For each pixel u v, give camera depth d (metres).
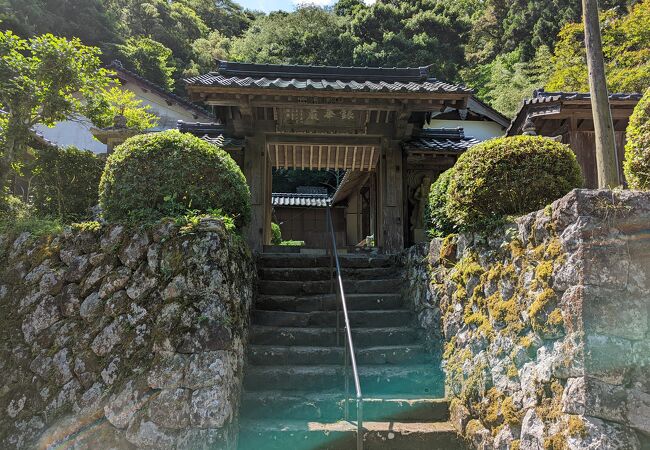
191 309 3.38
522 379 2.87
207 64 31.11
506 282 3.22
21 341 3.77
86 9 24.14
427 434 3.52
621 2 20.83
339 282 4.38
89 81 5.58
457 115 16.39
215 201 4.17
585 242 2.47
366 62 25.00
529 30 28.67
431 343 4.41
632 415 2.26
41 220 4.71
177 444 3.06
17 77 5.21
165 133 4.35
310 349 4.44
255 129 6.81
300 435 3.49
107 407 3.26
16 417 3.50
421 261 4.90
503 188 3.52
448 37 27.00
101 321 3.60
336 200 14.32
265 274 5.77
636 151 3.04
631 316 2.37
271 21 34.66
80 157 5.86
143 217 3.96
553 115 8.46
